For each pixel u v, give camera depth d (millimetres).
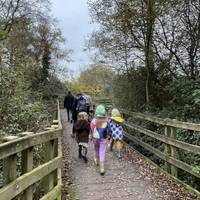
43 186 6066
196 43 15227
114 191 7570
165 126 8727
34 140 4762
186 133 9141
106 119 9570
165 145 8805
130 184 8055
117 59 17438
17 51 11945
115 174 8961
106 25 16078
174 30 15516
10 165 3957
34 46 34688
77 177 8719
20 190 4141
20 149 4180
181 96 13367
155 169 9219
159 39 15719
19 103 9945
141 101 17203
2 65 10383
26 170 4547
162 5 14414
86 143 10305
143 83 17016
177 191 7406
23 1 29703
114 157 11023
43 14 32250
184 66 15703
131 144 13375
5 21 28016
